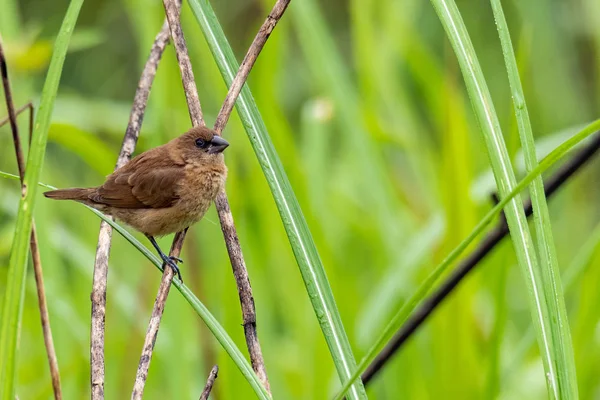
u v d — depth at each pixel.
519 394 9.30
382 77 10.67
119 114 10.92
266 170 5.44
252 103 5.75
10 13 9.52
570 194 13.00
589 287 8.10
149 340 5.40
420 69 11.02
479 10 13.93
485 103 4.92
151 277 9.56
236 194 9.06
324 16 14.48
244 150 9.23
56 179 12.52
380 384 9.46
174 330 8.37
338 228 10.53
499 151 4.84
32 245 5.40
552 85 12.07
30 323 9.41
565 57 12.73
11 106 5.20
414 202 10.74
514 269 12.32
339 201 10.58
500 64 13.84
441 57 13.91
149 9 9.23
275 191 5.37
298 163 9.35
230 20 13.64
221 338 4.88
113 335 9.91
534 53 11.93
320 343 8.46
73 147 9.17
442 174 9.38
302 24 9.92
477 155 11.26
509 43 4.96
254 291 9.36
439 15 5.10
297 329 9.29
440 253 8.62
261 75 9.27
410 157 10.59
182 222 8.43
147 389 9.31
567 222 12.93
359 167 9.91
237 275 5.86
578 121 12.12
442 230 8.96
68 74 14.16
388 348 7.71
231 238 6.02
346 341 4.99
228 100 5.72
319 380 8.48
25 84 9.87
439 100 10.98
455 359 8.54
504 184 4.77
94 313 5.95
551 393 4.42
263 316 9.34
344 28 14.44
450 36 5.04
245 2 13.61
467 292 8.49
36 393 8.43
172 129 9.91
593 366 8.69
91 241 11.55
